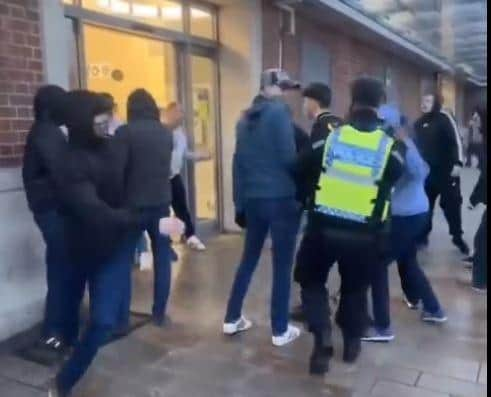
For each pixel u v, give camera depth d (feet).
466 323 14.14
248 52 23.54
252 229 12.79
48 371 11.43
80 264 9.73
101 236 9.21
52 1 13.97
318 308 11.46
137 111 12.79
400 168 10.50
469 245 22.53
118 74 20.47
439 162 20.40
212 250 21.45
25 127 13.38
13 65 13.04
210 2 23.07
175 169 19.88
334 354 12.30
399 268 14.32
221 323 14.02
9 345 12.62
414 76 56.08
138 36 20.15
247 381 11.10
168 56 22.04
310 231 11.07
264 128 11.98
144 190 12.66
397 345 12.82
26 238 13.37
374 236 10.59
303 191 11.60
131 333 13.33
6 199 12.87
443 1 36.01
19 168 13.19
